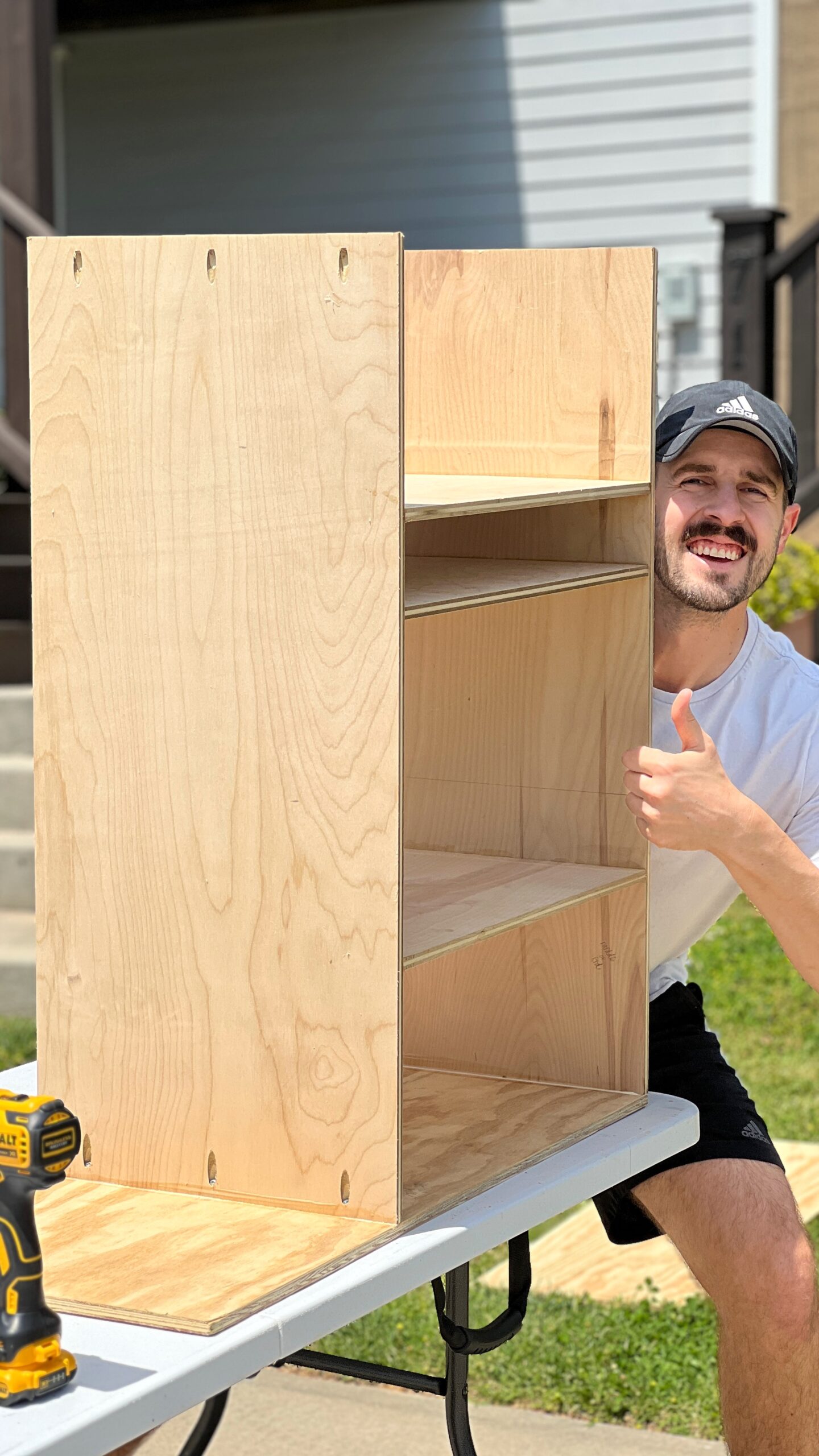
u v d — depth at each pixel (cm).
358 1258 182
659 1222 249
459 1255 190
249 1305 168
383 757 185
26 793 589
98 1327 165
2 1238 152
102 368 194
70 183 1068
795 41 918
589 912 243
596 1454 306
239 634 190
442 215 992
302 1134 192
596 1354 335
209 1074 196
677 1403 320
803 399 727
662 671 255
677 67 939
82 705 199
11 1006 530
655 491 246
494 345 245
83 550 197
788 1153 418
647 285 232
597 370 237
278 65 1013
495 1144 219
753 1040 505
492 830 252
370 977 188
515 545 247
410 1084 249
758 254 709
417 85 986
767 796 255
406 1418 323
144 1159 201
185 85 1034
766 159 927
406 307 251
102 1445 148
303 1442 314
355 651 185
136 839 198
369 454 182
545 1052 249
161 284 190
